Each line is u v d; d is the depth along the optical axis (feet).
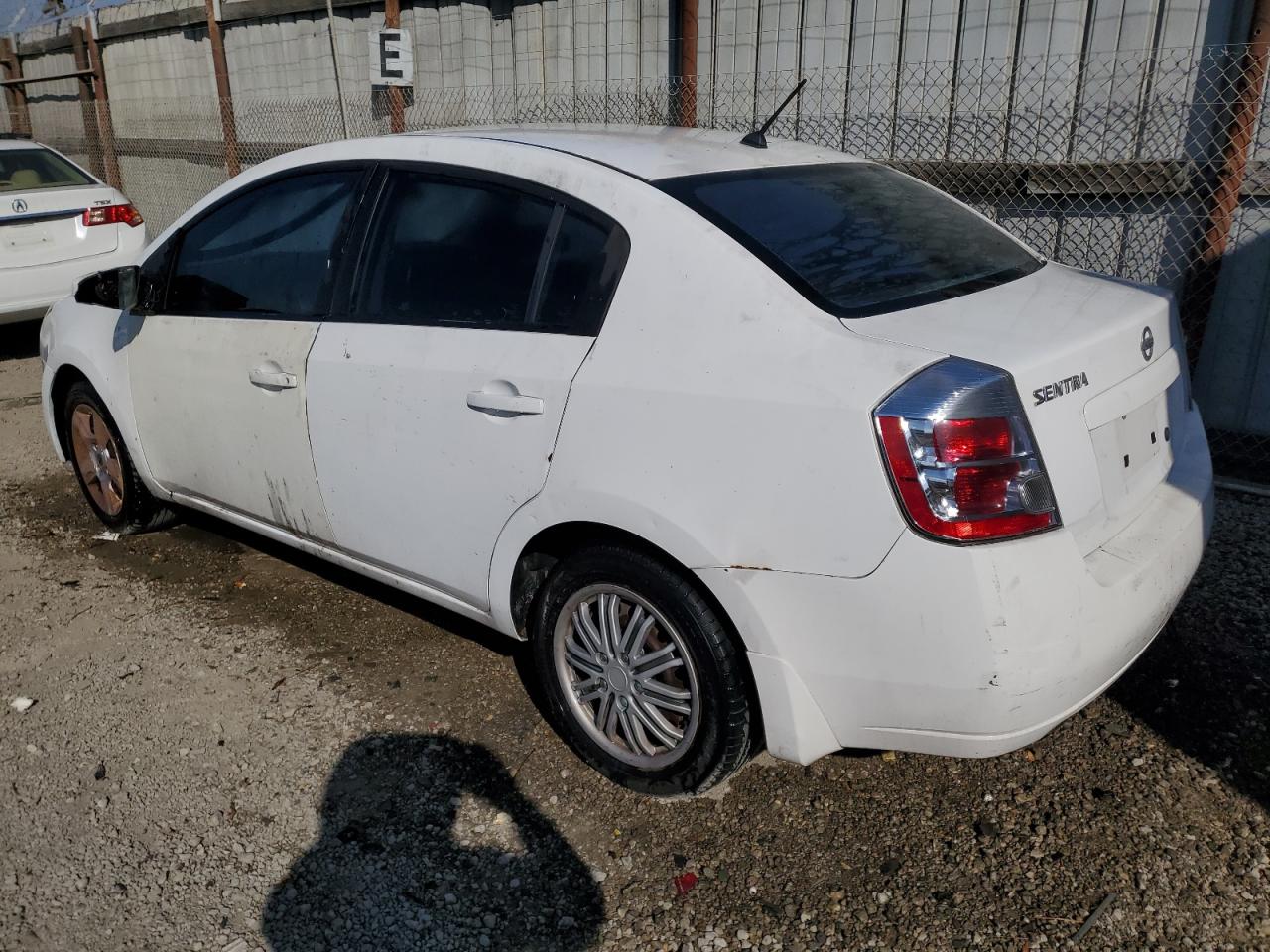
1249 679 11.10
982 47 17.94
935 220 10.46
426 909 8.45
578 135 10.66
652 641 9.23
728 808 9.49
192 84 36.55
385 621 12.88
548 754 10.29
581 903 8.48
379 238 10.82
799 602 7.96
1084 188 17.35
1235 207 16.30
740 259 8.48
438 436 10.00
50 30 44.11
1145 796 9.45
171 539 15.51
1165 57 16.30
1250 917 8.13
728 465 8.10
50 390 15.70
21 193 25.07
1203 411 17.66
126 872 8.86
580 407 8.90
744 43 20.74
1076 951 7.88
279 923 8.32
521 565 10.02
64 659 12.16
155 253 13.24
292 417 11.40
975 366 7.47
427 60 27.25
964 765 9.99
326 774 10.03
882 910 8.32
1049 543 7.56
